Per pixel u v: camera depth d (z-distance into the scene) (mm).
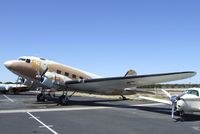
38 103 25812
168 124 14391
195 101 16047
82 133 11570
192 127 13531
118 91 28766
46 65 25688
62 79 25125
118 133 11688
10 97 35406
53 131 11906
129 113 18953
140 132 11984
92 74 28688
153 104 26953
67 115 17375
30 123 13977
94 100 32000
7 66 25594
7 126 13055
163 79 21500
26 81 27281
